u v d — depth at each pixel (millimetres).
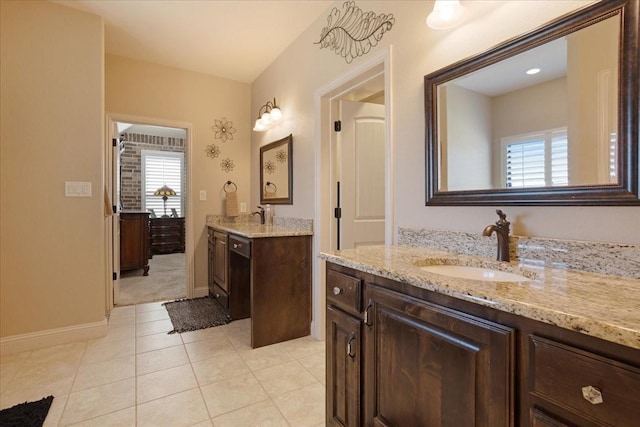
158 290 3918
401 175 1786
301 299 2598
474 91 1392
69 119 2436
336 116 2592
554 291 808
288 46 3043
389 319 1102
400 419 1063
